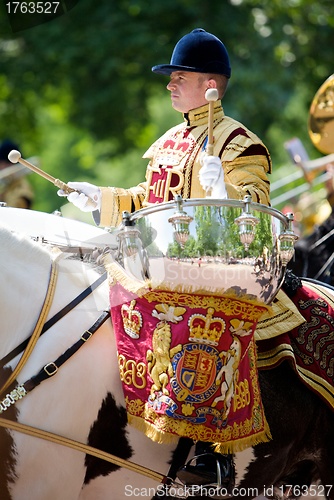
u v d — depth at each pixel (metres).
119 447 10.42
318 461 12.23
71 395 10.10
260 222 9.98
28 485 9.93
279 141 39.03
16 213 11.09
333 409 11.69
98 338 10.45
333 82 17.36
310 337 11.81
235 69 34.47
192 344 10.10
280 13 35.97
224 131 11.09
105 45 34.81
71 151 51.84
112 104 36.97
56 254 10.66
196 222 9.78
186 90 11.44
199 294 10.02
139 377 10.22
